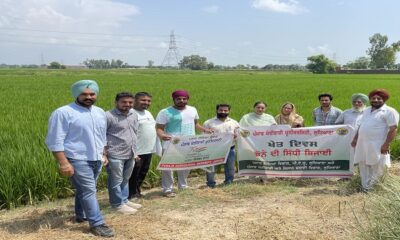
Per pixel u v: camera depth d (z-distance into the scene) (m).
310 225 6.18
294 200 7.42
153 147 8.04
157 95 27.55
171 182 8.12
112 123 6.81
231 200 7.54
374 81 54.97
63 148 5.78
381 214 4.93
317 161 8.89
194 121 8.47
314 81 55.38
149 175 9.20
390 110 7.73
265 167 9.05
